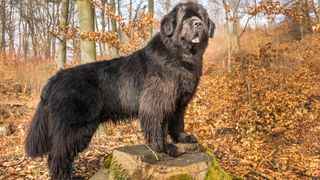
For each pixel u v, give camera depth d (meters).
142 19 7.84
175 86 4.11
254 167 6.39
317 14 10.32
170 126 4.63
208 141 7.16
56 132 4.26
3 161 6.20
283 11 7.76
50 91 4.48
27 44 31.59
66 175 4.27
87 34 7.46
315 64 12.32
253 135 7.57
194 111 7.43
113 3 13.18
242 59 9.32
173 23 4.17
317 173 6.33
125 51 7.77
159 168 3.69
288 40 21.67
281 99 8.58
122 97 4.44
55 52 28.98
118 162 3.97
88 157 6.10
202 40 4.26
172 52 4.11
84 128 4.34
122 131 8.35
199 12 4.34
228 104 9.02
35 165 5.85
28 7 27.47
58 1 25.09
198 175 3.75
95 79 4.48
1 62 17.09
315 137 8.23
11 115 12.10
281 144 7.70
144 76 4.28
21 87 16.86
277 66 11.59
